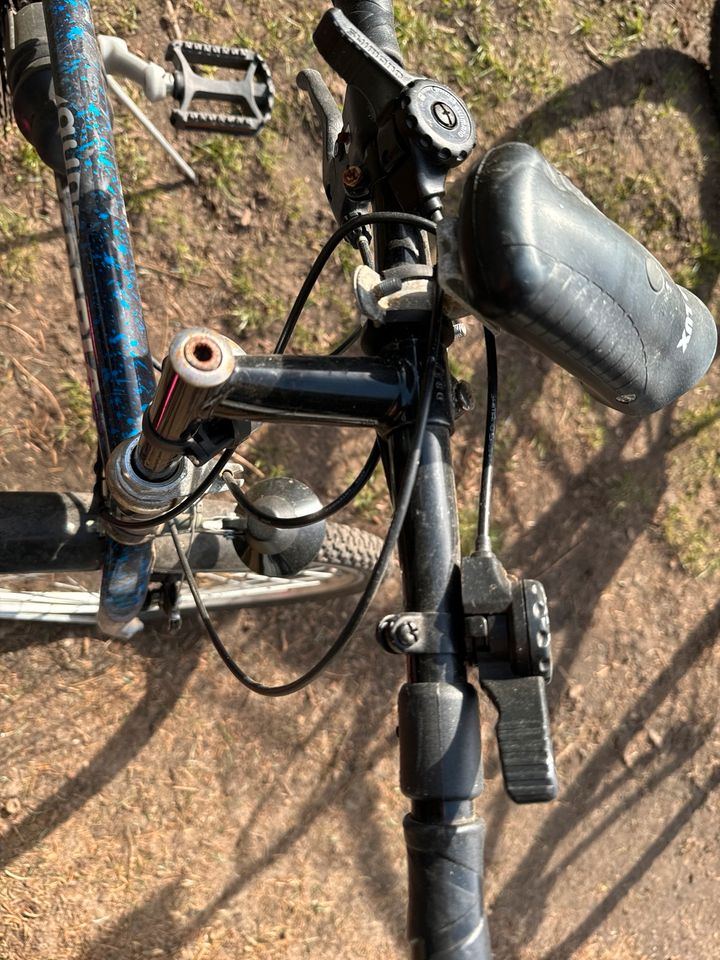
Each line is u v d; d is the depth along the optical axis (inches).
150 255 97.2
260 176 101.3
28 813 89.6
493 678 37.4
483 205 34.4
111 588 58.2
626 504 111.4
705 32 119.3
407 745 36.9
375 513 102.7
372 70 46.1
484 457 42.3
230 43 101.3
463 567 38.0
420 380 40.0
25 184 94.1
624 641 109.9
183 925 92.0
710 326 42.8
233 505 74.0
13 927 88.0
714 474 115.0
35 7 62.4
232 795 95.4
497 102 109.6
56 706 91.6
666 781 109.6
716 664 113.0
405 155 45.3
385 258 45.7
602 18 115.0
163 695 94.8
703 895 109.1
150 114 97.6
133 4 98.1
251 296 100.2
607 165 113.5
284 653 99.0
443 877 35.3
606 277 35.9
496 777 102.4
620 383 39.1
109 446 52.7
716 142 118.3
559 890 104.3
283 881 95.5
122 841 91.8
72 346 95.0
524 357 108.9
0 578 87.4
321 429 102.0
